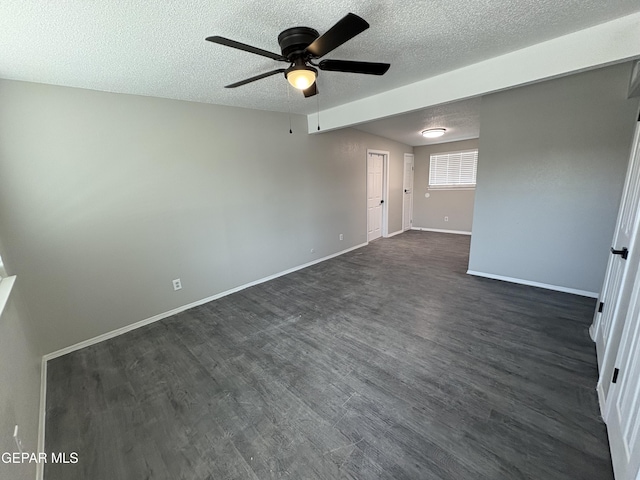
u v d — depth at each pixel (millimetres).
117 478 1358
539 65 2104
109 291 2639
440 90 2664
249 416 1683
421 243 5891
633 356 1263
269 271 4012
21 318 1892
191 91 2688
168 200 2939
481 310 2828
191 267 3189
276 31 1695
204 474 1356
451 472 1308
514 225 3385
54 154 2275
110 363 2248
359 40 1928
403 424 1577
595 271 2967
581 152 2857
